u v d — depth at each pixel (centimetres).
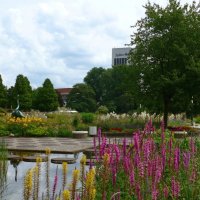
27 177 411
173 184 572
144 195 525
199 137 1597
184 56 3073
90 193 400
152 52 3159
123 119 3528
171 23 3147
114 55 15550
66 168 511
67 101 10862
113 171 579
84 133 2859
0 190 959
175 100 3275
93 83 11725
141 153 620
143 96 3256
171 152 753
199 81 3061
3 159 1079
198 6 3247
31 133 2958
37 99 8919
